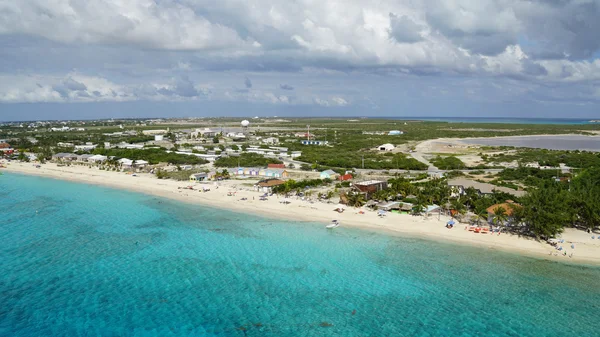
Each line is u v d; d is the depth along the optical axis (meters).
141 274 67.50
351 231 88.44
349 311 56.56
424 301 59.06
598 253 74.38
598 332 51.47
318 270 69.12
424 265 70.69
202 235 86.69
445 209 102.38
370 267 70.12
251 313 56.09
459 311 56.38
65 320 54.06
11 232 88.25
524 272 67.56
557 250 75.88
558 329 52.12
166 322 53.91
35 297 59.78
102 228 91.62
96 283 64.38
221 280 65.56
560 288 62.16
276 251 77.44
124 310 56.66
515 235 83.94
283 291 62.03
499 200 102.75
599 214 83.69
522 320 54.12
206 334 51.34
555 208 81.62
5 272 67.75
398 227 90.19
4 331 51.50
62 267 69.94
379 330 52.09
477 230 86.12
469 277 66.06
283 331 52.00
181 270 69.06
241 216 100.75
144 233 88.12
